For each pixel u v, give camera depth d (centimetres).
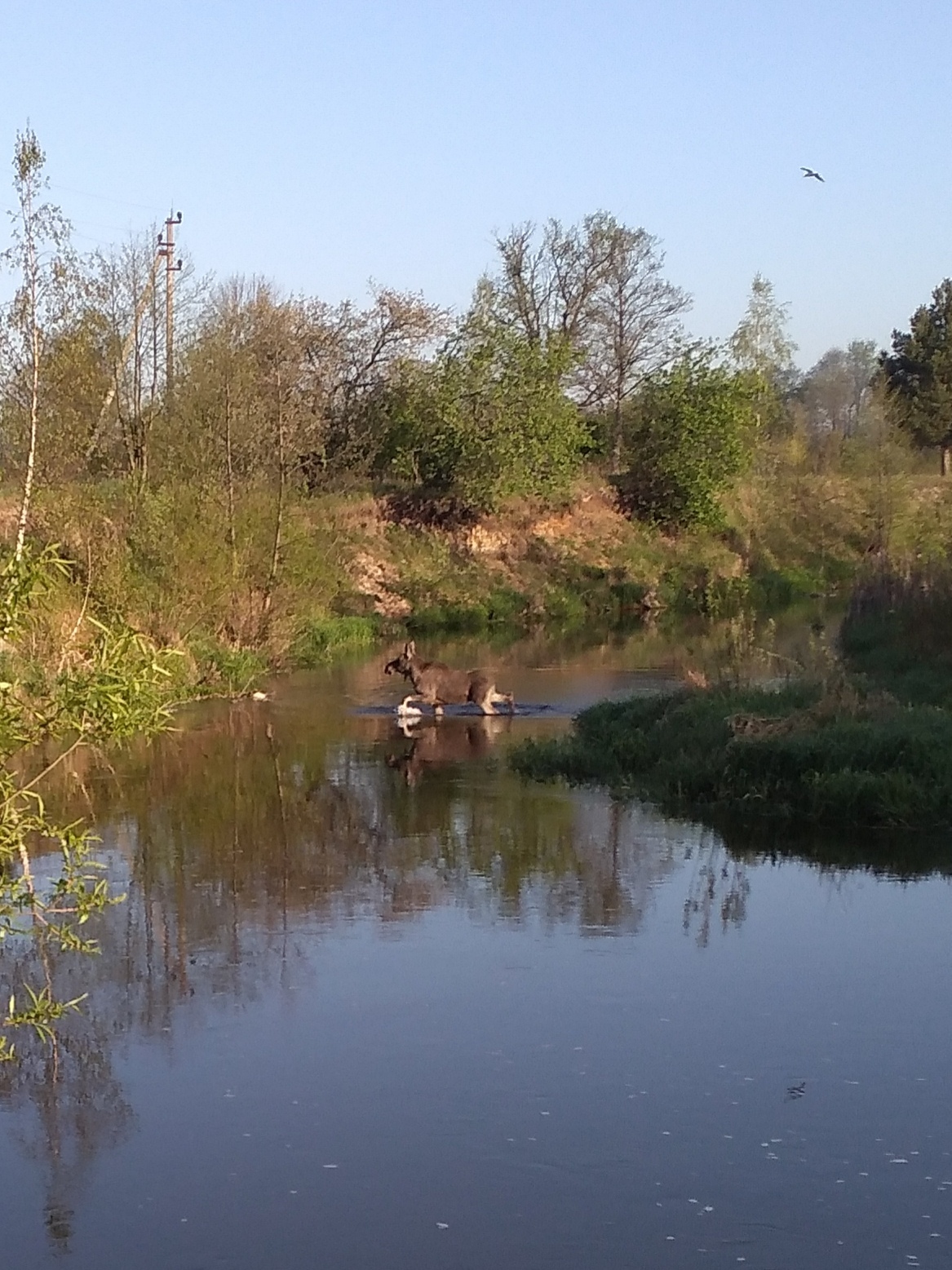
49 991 877
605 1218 600
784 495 5069
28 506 1811
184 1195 627
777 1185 625
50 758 1662
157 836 1288
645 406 4816
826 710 1502
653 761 1558
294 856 1213
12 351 2125
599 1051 772
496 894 1091
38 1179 646
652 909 1045
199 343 2975
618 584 4141
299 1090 731
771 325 5559
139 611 2233
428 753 1745
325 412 4500
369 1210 609
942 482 5578
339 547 3441
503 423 4241
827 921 1008
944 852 1201
